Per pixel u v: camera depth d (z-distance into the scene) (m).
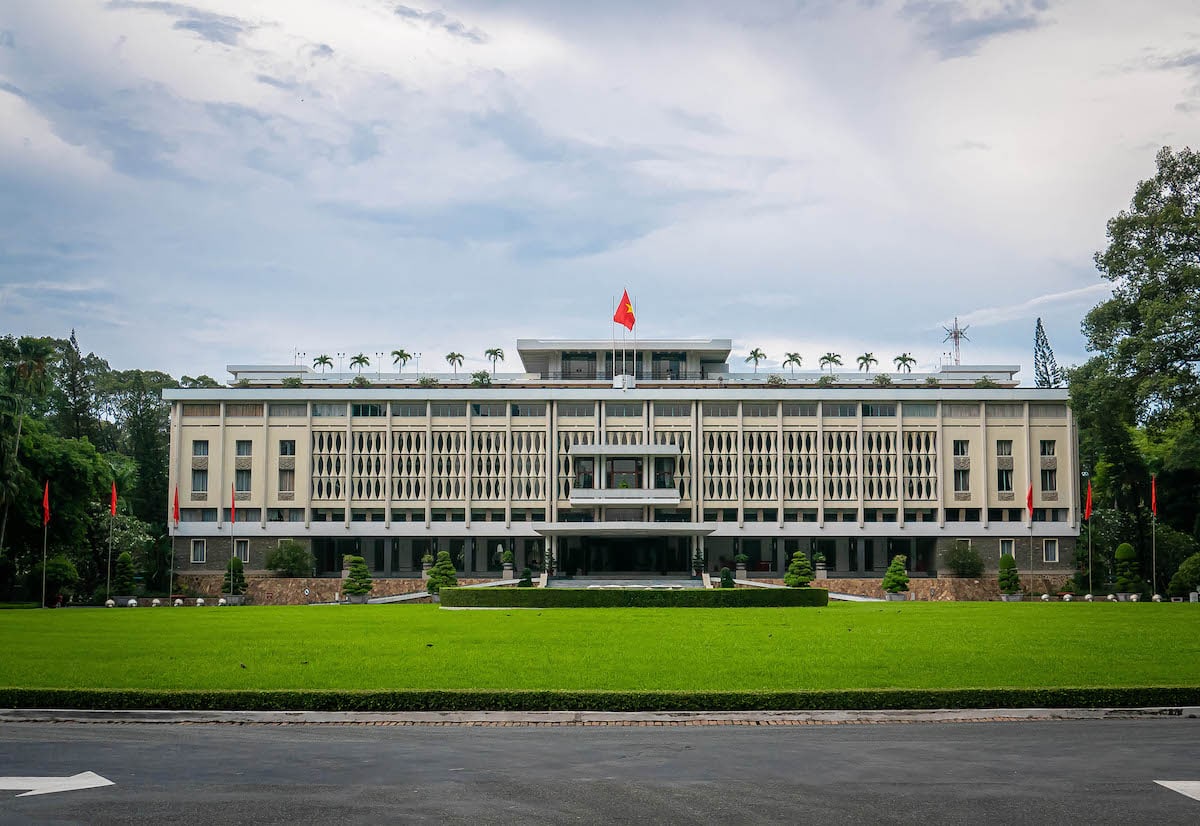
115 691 21.08
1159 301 55.56
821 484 104.88
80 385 116.00
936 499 104.38
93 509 91.81
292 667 25.58
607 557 105.75
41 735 18.78
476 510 105.25
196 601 90.19
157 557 100.69
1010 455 104.75
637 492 101.75
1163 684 22.53
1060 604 56.31
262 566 103.06
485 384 109.19
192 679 23.55
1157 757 16.75
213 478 103.75
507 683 23.09
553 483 105.19
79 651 29.31
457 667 25.67
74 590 88.56
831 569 108.19
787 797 14.14
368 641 32.41
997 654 28.25
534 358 117.56
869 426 105.69
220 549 103.00
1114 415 60.09
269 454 104.50
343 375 114.62
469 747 17.58
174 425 104.06
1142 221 57.62
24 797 14.15
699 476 105.62
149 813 13.34
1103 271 61.06
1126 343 57.72
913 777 15.30
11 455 73.81
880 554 107.06
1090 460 109.81
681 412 106.62
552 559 98.31
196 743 17.95
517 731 19.16
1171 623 39.03
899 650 29.34
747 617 44.88
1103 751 17.23
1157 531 90.62
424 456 105.25
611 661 26.92
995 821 13.01
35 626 39.97
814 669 25.34
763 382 111.94
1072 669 25.23
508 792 14.41
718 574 103.75
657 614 48.25
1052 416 104.81
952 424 105.31
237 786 14.76
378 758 16.66
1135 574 85.12
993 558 103.19
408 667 25.64
